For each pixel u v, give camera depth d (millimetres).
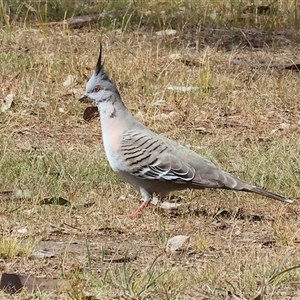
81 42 28734
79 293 13477
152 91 25062
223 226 17047
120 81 25797
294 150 21031
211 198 18469
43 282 14055
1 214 17172
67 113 23703
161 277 14117
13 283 14000
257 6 32188
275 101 24969
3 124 22641
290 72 26984
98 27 30219
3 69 25922
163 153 17234
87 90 17766
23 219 16953
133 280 14125
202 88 25391
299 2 33156
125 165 17406
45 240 16172
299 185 19203
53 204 17625
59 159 20094
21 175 19109
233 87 25703
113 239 16297
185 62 27312
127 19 30844
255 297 13531
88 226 16797
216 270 14547
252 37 29984
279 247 16078
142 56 27078
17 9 30859
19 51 27688
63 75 26031
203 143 21812
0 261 15047
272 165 19969
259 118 23953
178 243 15828
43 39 28797
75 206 17625
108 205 17797
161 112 24125
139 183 17516
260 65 27531
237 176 19516
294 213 17797
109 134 17625
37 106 23906
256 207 18000
